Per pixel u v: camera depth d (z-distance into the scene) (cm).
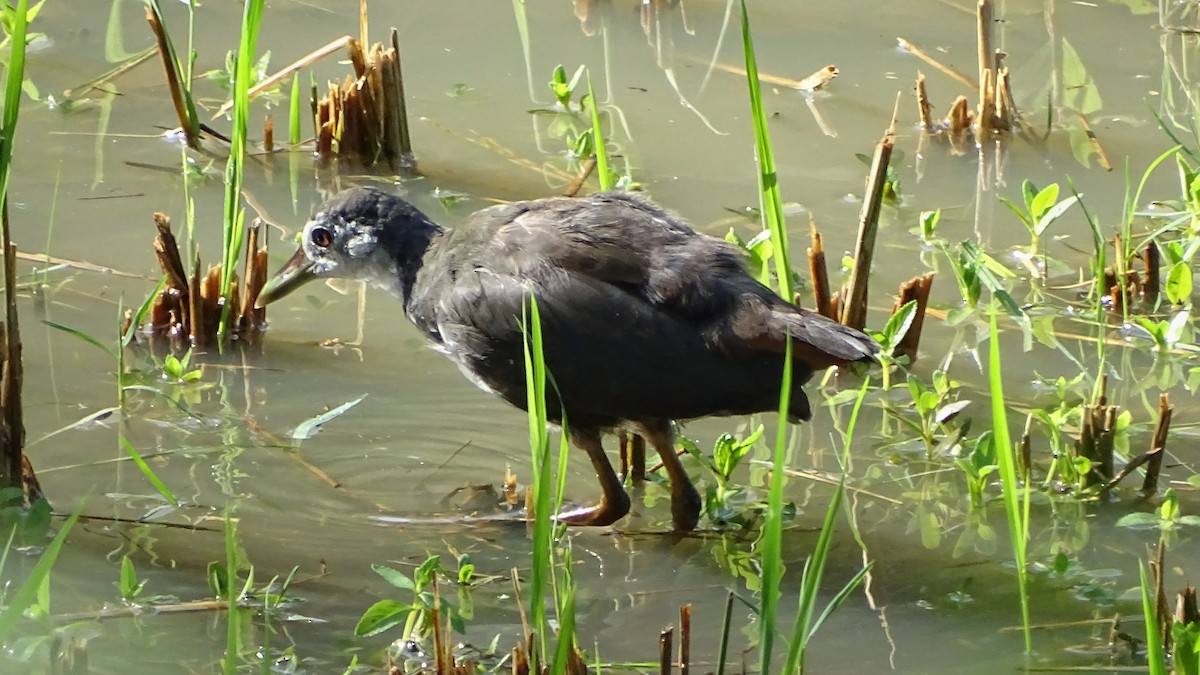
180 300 1106
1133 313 1170
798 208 1291
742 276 882
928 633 813
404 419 1027
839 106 1471
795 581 862
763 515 927
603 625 821
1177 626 716
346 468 966
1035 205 1196
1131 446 994
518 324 905
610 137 1398
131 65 1486
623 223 912
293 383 1064
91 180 1293
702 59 1560
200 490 930
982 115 1412
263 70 1415
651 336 873
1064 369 1094
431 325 994
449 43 1580
